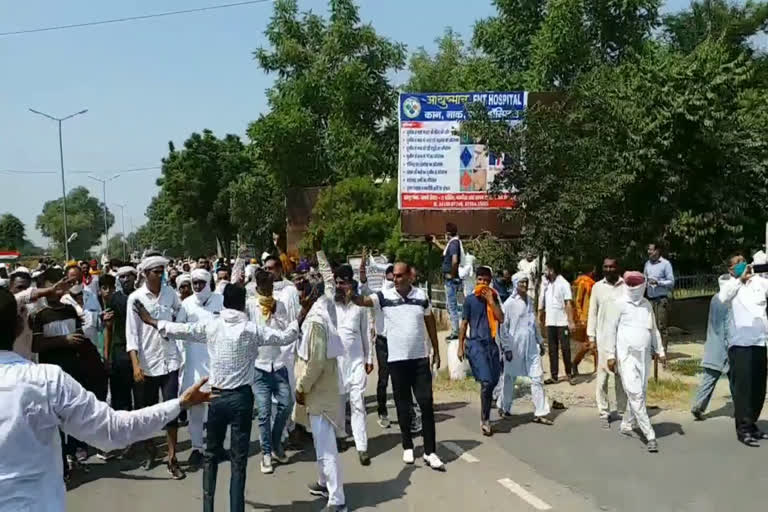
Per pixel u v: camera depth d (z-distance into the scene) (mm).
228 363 5504
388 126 31734
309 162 30812
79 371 6875
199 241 71250
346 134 29703
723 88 14000
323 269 7391
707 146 13938
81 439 2928
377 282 10969
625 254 13641
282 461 7262
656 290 12125
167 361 7125
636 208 14477
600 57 25594
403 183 16344
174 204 53375
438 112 16203
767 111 16000
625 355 7508
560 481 6410
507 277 11109
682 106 13398
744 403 7516
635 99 13828
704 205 14320
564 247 11570
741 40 27031
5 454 2691
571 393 10148
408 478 6621
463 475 6656
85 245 107125
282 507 5953
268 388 7016
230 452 5535
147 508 6012
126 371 7715
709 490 6098
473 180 16188
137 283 10820
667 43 29031
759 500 5840
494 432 8180
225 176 50938
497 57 29422
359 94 30406
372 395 10523
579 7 25391
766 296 7633
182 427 8867
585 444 7621
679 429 8141
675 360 12086
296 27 32719
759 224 15680
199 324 5715
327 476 5770
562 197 10875
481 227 16453
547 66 25375
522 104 15828
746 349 7492
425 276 19688
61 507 2832
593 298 8648
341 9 31578
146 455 7625
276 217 39938
